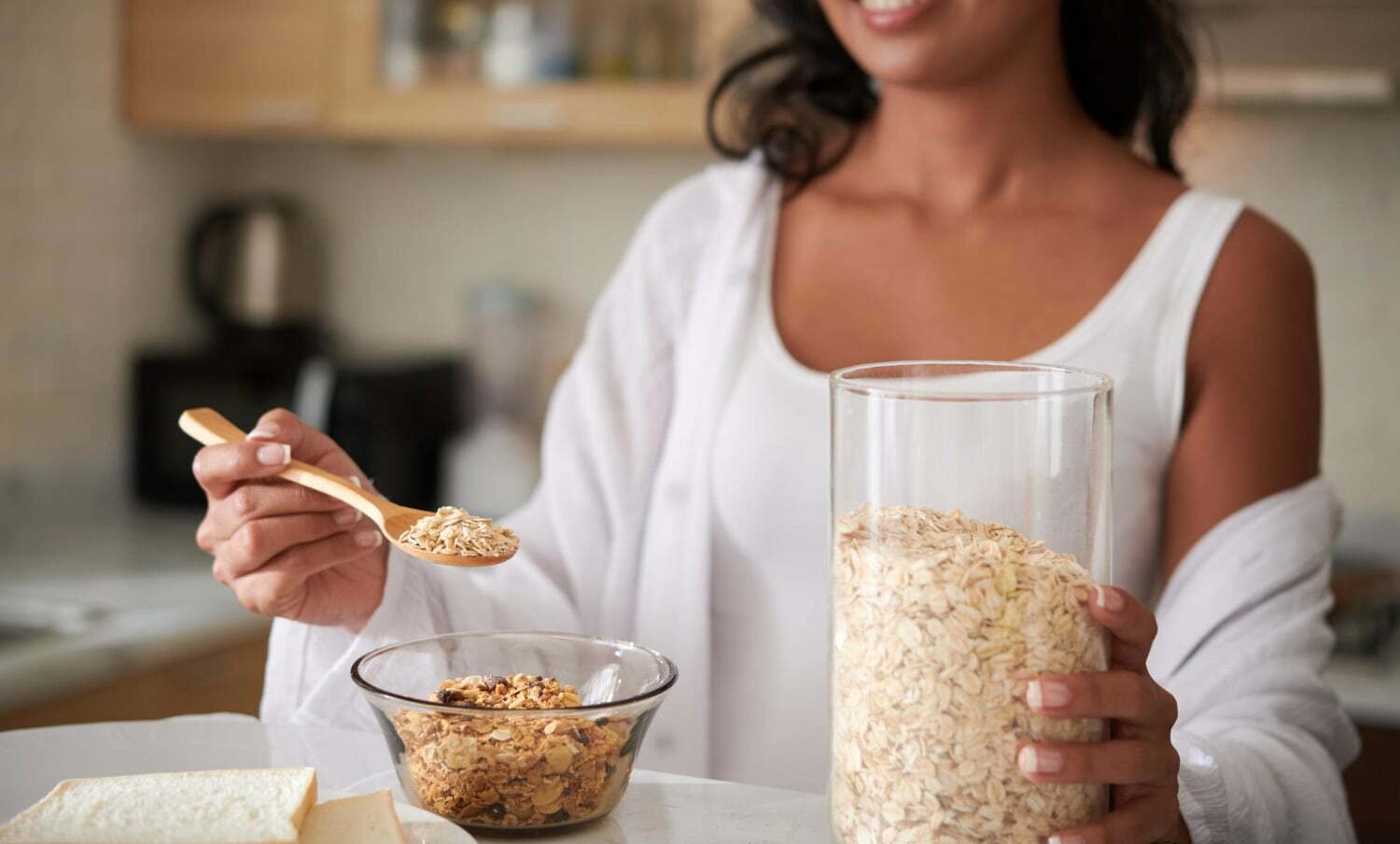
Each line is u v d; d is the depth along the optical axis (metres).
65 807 0.65
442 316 2.95
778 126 1.25
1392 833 1.80
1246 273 1.07
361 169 2.97
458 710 0.69
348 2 2.57
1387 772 1.80
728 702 1.12
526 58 2.49
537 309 2.88
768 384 1.12
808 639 1.09
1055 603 0.63
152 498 2.70
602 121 2.44
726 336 1.15
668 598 1.13
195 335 2.95
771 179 1.24
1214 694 0.97
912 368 0.70
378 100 2.57
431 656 0.79
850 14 1.09
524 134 2.50
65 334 2.61
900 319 1.13
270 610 0.90
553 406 1.26
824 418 1.10
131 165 2.75
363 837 0.64
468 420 2.88
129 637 1.88
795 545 1.10
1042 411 0.63
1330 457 2.37
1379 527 2.33
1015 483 0.63
